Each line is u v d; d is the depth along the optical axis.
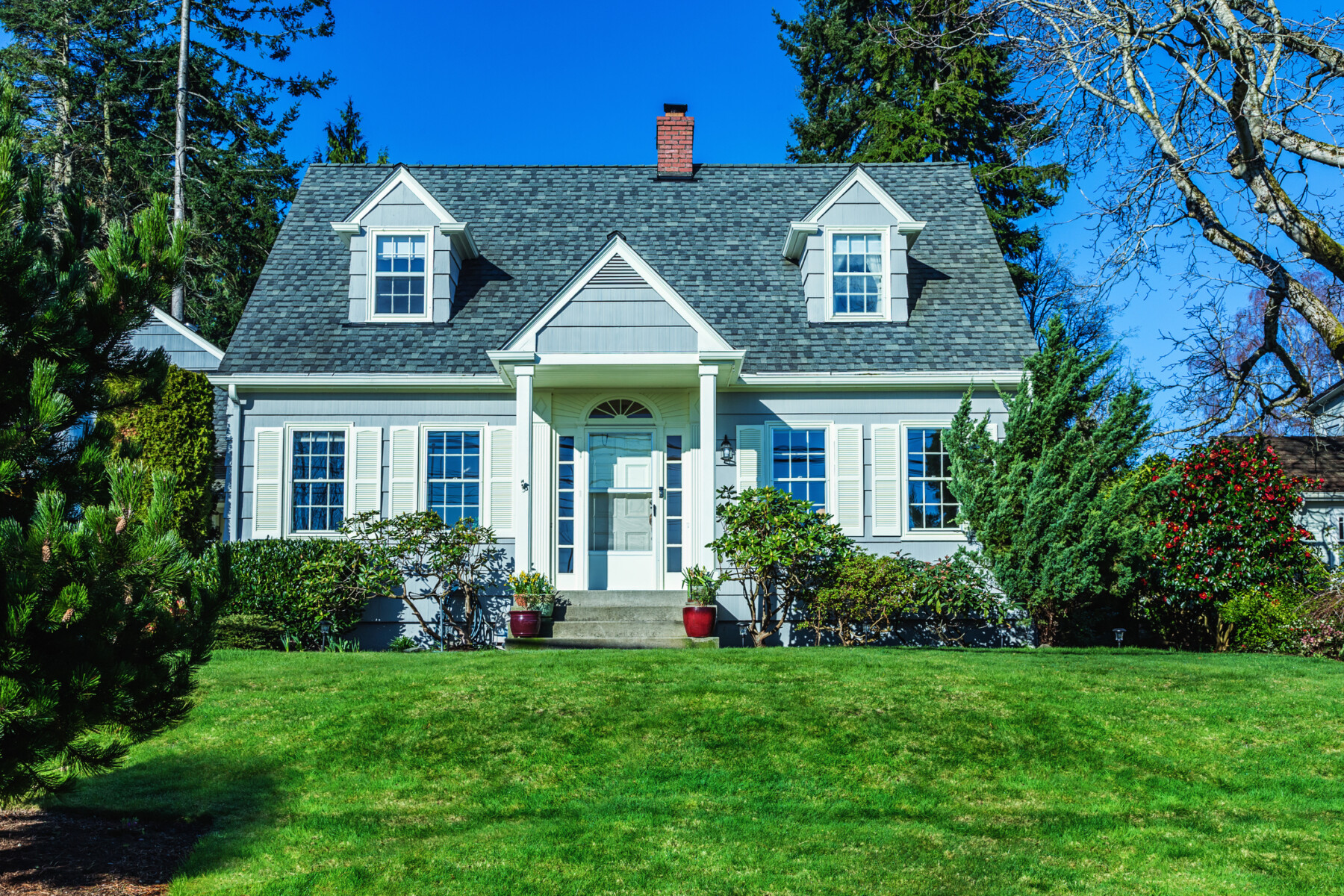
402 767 7.89
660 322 14.04
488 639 14.91
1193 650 14.88
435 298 16.09
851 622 14.27
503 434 15.39
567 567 15.42
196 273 27.47
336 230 16.19
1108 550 12.49
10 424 5.54
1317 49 15.17
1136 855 6.34
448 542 14.45
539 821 6.85
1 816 7.15
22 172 5.96
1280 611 13.86
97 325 5.93
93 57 27.77
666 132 18.86
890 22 27.69
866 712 8.81
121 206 26.61
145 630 5.60
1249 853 6.37
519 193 18.42
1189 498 14.58
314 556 14.32
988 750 8.16
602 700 9.14
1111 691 9.60
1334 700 9.39
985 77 26.89
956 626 14.86
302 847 6.43
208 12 27.58
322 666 10.77
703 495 14.02
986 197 28.36
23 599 5.04
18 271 5.54
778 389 15.40
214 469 16.23
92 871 6.09
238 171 27.33
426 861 6.14
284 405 15.33
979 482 13.00
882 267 16.28
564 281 16.64
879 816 6.98
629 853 6.26
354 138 35.88
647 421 15.67
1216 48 15.85
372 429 15.34
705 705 9.00
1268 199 16.23
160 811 7.16
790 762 7.91
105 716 5.38
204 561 6.04
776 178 18.75
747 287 16.61
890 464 15.27
